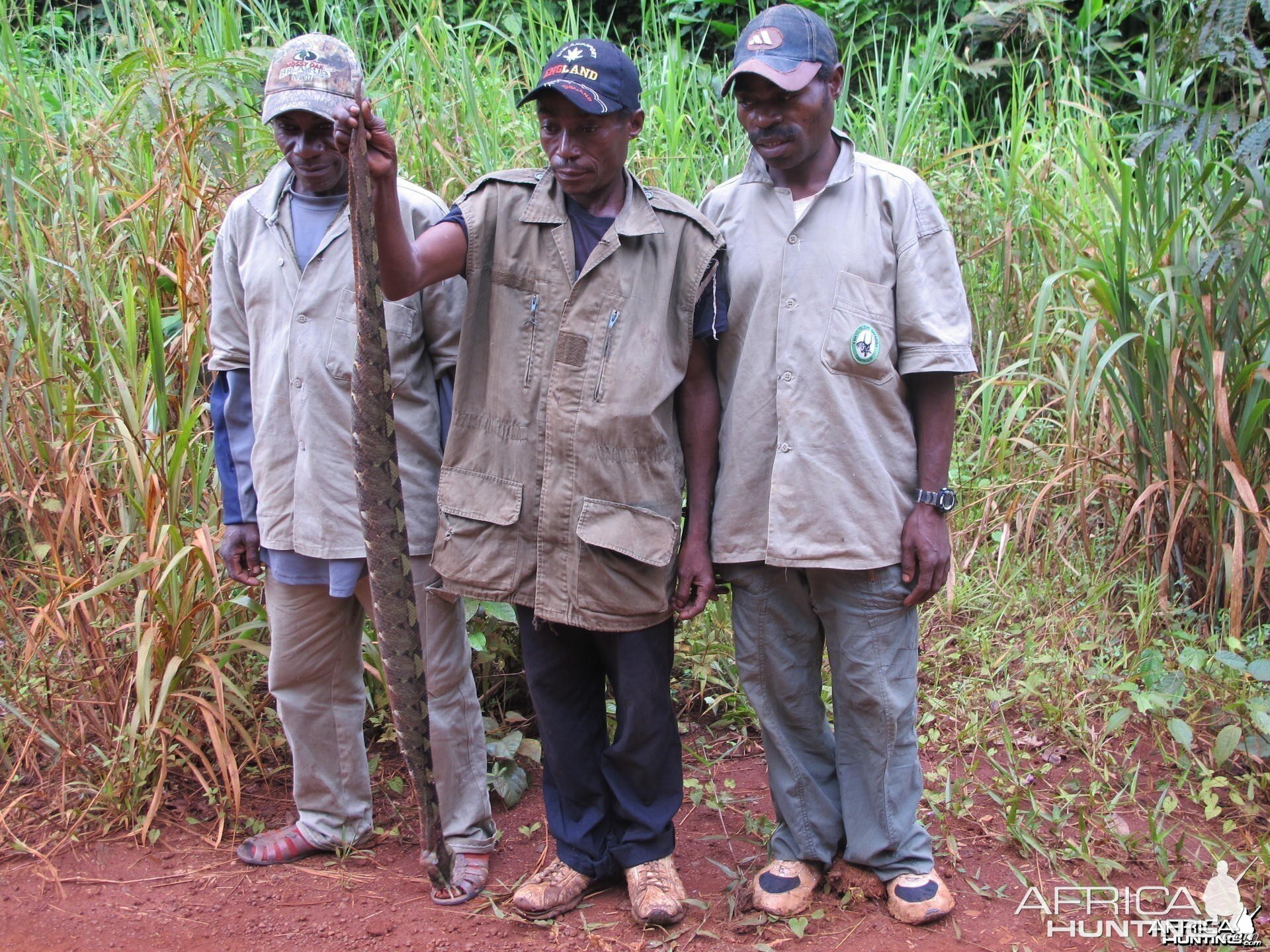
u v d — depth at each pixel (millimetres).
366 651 3324
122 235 3652
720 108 5219
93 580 3199
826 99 2424
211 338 2754
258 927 2588
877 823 2613
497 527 2477
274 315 2611
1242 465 3586
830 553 2443
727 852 2924
